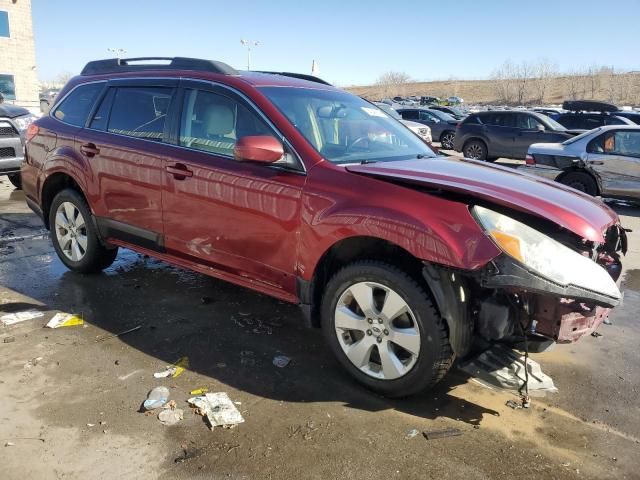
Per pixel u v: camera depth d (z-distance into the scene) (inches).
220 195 143.9
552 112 950.4
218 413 116.0
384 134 163.3
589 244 118.0
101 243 187.2
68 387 125.3
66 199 192.1
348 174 126.4
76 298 177.6
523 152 627.2
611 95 3166.8
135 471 99.5
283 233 133.6
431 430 114.3
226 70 155.2
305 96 155.3
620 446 111.6
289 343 151.6
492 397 128.3
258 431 111.7
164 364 137.5
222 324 161.9
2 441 106.1
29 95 1295.5
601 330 170.7
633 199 373.4
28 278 195.0
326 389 128.6
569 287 104.3
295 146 134.5
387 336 121.5
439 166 139.7
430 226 110.8
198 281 197.0
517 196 116.3
